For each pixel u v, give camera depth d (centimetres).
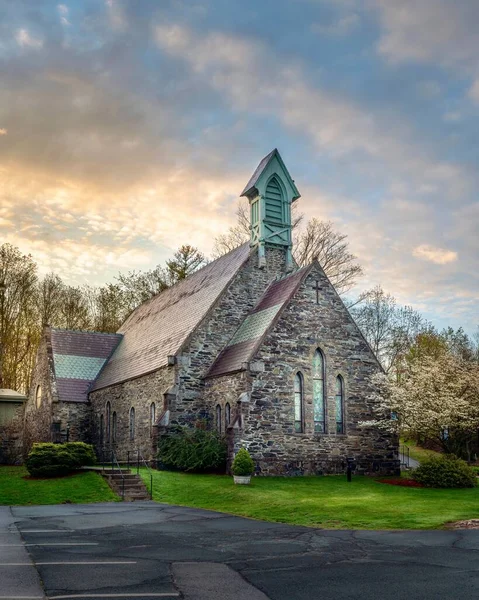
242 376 3014
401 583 1044
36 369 4831
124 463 3441
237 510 2067
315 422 3106
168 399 3269
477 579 1069
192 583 1040
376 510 1947
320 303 3231
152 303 5047
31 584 1015
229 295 3591
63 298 6775
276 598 955
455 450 3506
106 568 1143
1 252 6069
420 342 5838
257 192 3853
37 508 2188
